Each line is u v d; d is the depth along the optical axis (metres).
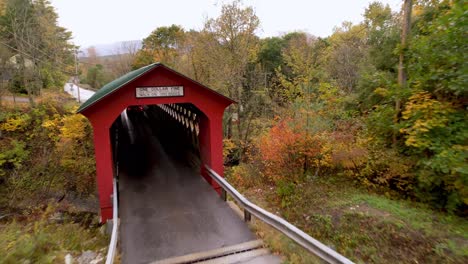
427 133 6.47
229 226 5.52
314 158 9.46
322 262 4.21
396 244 5.54
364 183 8.37
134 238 5.13
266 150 10.20
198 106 7.46
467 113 6.10
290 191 8.49
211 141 7.70
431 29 6.65
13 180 13.36
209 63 18.22
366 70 12.38
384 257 5.34
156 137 14.03
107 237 6.07
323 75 17.05
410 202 7.27
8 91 18.25
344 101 11.89
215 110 7.64
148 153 11.09
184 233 5.27
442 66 6.49
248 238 5.08
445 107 6.21
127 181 8.14
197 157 9.20
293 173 9.60
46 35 23.33
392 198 7.64
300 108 9.95
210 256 4.52
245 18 16.89
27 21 20.45
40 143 15.49
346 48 19.55
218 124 7.71
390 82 8.33
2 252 5.12
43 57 22.84
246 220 5.66
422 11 9.03
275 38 27.72
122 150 11.58
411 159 7.60
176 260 4.43
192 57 20.41
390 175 7.84
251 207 5.25
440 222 6.05
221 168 7.86
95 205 13.02
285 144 9.43
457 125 6.05
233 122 19.09
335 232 6.34
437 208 6.89
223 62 17.23
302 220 7.18
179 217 5.93
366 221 6.35
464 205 6.61
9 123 15.51
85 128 15.70
